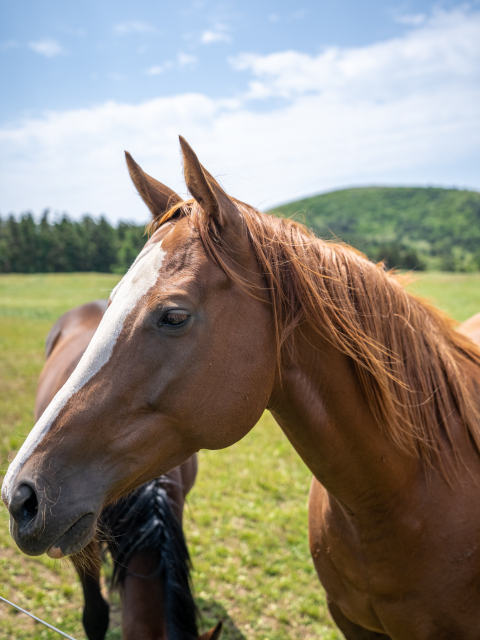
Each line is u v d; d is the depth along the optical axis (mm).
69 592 3111
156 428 1233
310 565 3412
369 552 1590
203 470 4750
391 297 1516
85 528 1178
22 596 3090
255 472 4711
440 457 1553
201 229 1263
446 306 14953
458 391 1608
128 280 1279
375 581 1603
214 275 1236
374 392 1442
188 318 1194
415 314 1584
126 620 1715
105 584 3133
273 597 3143
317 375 1414
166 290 1196
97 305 3961
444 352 1643
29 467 1140
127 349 1197
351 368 1444
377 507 1534
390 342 1483
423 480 1547
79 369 1228
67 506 1144
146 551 1858
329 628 2916
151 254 1281
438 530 1528
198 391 1226
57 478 1146
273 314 1326
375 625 1739
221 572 3330
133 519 1907
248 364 1269
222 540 3715
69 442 1167
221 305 1236
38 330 13016
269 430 5824
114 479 1220
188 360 1203
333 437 1453
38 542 1112
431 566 1530
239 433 1307
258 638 2844
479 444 1594
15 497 1109
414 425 1510
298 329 1372
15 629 2844
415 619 1579
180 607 1728
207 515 3938
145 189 1532
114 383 1191
